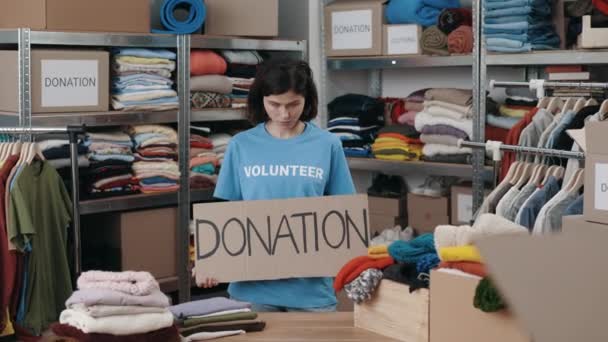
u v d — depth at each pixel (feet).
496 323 5.65
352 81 16.65
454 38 13.74
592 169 6.72
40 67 12.46
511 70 14.85
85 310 6.12
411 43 14.58
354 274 6.77
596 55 12.04
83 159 13.15
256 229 7.75
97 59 12.98
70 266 13.51
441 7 14.61
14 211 10.48
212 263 7.68
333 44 15.64
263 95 8.25
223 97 14.75
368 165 15.25
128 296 6.15
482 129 13.53
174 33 13.93
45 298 11.11
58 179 11.18
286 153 8.20
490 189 14.01
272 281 8.00
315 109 8.48
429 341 6.15
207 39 14.35
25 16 12.68
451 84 15.97
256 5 14.98
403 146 14.78
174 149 14.17
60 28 12.57
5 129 10.55
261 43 15.12
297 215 7.79
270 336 6.79
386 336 6.66
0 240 10.56
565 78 12.67
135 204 13.65
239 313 7.00
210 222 7.71
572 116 10.50
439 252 6.13
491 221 6.08
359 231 7.86
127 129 13.94
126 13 13.26
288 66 8.05
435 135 14.33
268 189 8.14
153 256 14.05
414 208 15.10
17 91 12.42
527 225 9.96
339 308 13.88
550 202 9.69
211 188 14.67
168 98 13.96
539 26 12.80
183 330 6.72
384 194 15.67
